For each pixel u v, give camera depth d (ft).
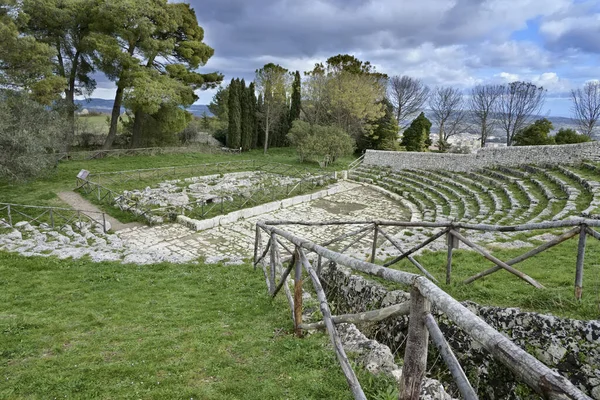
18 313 19.08
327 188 75.87
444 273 21.67
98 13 80.02
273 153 127.44
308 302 18.26
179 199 59.21
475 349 12.74
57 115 62.49
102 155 91.97
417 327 6.72
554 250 24.71
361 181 85.81
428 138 133.90
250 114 129.39
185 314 18.62
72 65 90.79
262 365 12.41
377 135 128.16
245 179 80.84
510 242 30.04
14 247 32.86
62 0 78.74
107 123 112.37
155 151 102.12
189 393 10.94
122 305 20.31
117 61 83.71
